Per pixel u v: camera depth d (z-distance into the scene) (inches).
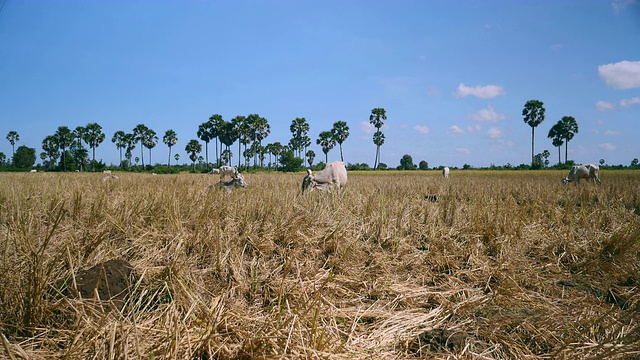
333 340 117.0
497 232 259.4
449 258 214.5
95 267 148.2
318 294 133.2
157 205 267.6
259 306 147.7
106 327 109.2
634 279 183.0
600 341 123.2
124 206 245.9
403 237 250.8
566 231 261.4
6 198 281.6
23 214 219.1
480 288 179.5
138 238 199.9
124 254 185.0
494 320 140.9
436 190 681.0
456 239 252.2
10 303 122.9
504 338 129.8
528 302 162.4
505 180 1016.2
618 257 208.8
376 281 180.2
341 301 154.2
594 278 193.6
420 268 204.8
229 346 112.0
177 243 199.2
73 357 102.2
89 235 181.6
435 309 153.3
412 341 128.2
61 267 152.3
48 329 114.0
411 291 172.2
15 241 164.1
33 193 338.3
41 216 245.0
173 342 103.1
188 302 136.0
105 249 174.9
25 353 98.0
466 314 151.2
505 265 205.8
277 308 137.6
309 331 115.1
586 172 809.5
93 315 117.8
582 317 140.3
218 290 160.6
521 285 184.5
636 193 492.7
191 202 297.1
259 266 187.3
